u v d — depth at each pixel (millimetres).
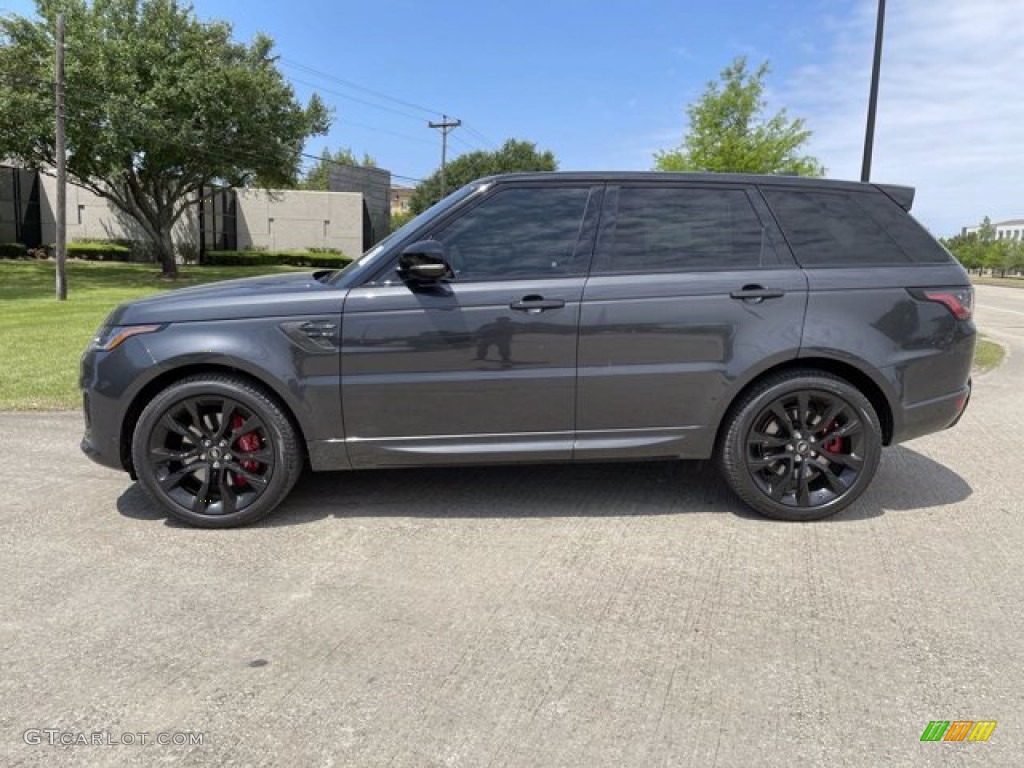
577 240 3844
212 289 4004
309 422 3760
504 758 2129
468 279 3777
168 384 3828
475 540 3705
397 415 3787
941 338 3951
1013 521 3992
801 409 3906
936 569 3389
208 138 26109
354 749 2168
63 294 19391
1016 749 2180
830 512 3963
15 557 3471
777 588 3199
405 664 2605
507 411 3809
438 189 67562
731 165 19406
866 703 2396
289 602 3049
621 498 4332
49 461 5008
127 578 3260
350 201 49062
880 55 12406
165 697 2410
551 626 2873
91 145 23766
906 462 5125
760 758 2135
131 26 25234
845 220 3986
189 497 3844
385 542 3672
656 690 2461
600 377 3791
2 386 7469
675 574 3336
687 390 3834
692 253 3875
